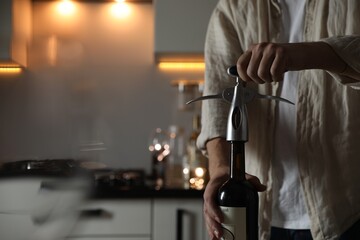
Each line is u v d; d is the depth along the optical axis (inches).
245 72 24.3
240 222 24.1
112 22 98.1
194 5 87.0
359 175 30.5
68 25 97.7
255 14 33.6
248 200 24.2
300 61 24.4
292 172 32.0
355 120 30.5
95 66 97.7
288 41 32.9
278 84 32.5
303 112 31.4
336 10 31.0
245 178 25.4
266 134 32.9
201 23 86.9
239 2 34.7
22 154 20.2
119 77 97.7
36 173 17.3
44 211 16.8
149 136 97.0
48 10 97.6
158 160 91.6
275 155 32.7
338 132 30.8
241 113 24.1
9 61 84.4
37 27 97.1
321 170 30.7
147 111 97.4
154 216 70.7
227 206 24.3
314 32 31.8
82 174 18.3
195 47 86.4
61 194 17.3
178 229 70.6
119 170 93.7
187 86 93.9
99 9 98.0
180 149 93.3
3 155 19.5
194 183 78.8
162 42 86.8
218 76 34.5
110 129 97.0
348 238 30.1
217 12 36.3
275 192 32.6
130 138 97.0
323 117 30.8
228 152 31.9
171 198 71.0
